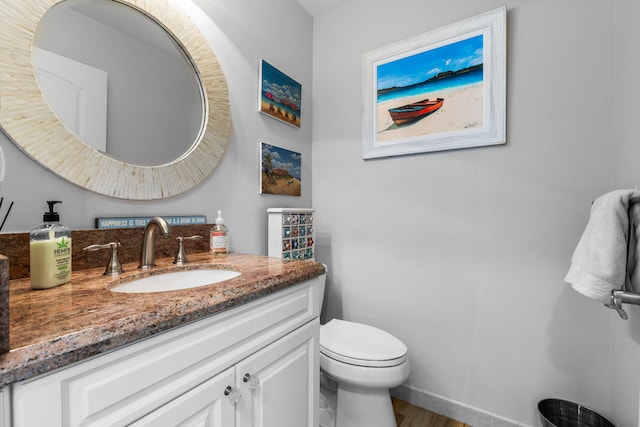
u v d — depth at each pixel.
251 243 1.43
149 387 0.51
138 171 0.97
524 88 1.25
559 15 1.19
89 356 0.42
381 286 1.61
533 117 1.24
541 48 1.22
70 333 0.42
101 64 0.90
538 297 1.23
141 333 0.48
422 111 1.47
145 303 0.56
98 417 0.45
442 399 1.42
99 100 0.89
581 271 0.88
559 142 1.19
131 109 0.97
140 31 1.00
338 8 1.78
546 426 1.07
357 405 1.16
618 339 1.05
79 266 0.83
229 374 0.66
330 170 1.79
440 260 1.44
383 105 1.58
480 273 1.35
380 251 1.62
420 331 1.49
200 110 1.18
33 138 0.76
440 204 1.45
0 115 0.70
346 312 1.73
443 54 1.42
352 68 1.72
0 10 0.71
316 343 0.97
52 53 0.80
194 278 0.97
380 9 1.63
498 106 1.29
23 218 0.75
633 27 0.97
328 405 1.40
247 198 1.41
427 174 1.48
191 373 0.58
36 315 0.49
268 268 0.90
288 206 1.67
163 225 0.84
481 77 1.32
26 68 0.75
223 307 0.63
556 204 1.20
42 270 0.65
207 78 1.19
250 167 1.42
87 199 0.87
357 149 1.70
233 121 1.33
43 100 0.78
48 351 0.39
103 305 0.55
